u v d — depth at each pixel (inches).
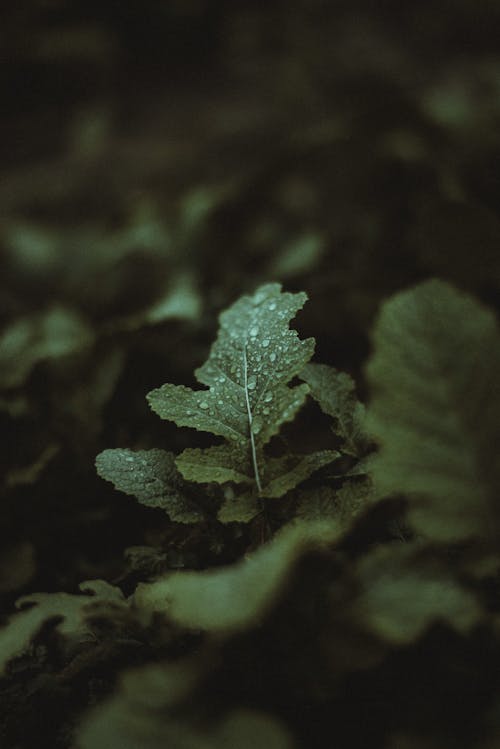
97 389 34.3
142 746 20.8
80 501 31.4
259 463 24.6
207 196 63.0
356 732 21.9
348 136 62.0
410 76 125.9
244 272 53.4
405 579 22.0
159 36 162.6
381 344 22.9
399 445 22.6
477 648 22.0
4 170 124.3
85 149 124.9
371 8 154.5
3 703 25.5
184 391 25.2
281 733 20.8
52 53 147.4
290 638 22.0
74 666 24.7
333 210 58.2
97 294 57.5
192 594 21.3
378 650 21.7
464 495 22.3
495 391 22.5
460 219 43.8
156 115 138.5
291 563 21.8
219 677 21.7
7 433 33.0
